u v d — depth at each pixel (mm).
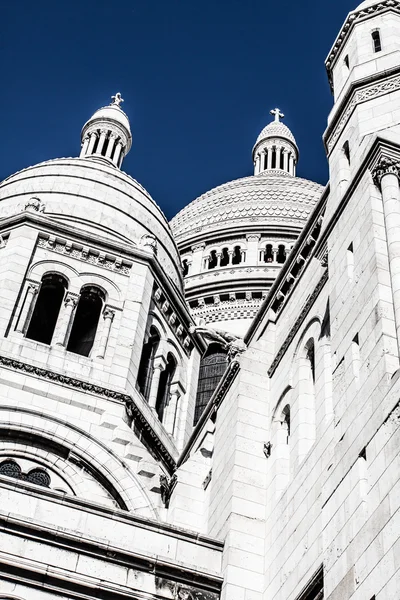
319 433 28828
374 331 25125
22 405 40500
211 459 37719
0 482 28156
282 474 30672
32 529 26875
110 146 64812
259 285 71125
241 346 35656
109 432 40938
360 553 21953
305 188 85000
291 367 33000
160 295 49469
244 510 30516
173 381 49312
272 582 27953
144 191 55938
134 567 27453
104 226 50906
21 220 48062
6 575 25922
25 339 43156
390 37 34656
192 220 80938
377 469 22609
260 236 77062
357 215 28922
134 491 38906
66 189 52250
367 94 32812
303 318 33219
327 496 24594
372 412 23719
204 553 29375
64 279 47031
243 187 84250
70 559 26812
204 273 73500
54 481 38875
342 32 36594
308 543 26500
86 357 44281
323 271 33000
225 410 35219
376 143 29078
